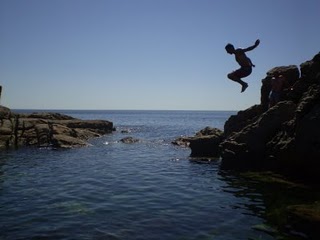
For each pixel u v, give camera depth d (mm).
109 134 53000
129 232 9867
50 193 14562
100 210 12008
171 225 10484
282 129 18219
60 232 9820
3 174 19141
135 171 20359
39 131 35906
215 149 26266
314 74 19328
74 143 34375
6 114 37125
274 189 15273
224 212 11852
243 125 23828
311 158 15461
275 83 20859
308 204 12453
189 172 19953
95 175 18953
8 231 9891
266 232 9891
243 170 19984
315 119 15328
